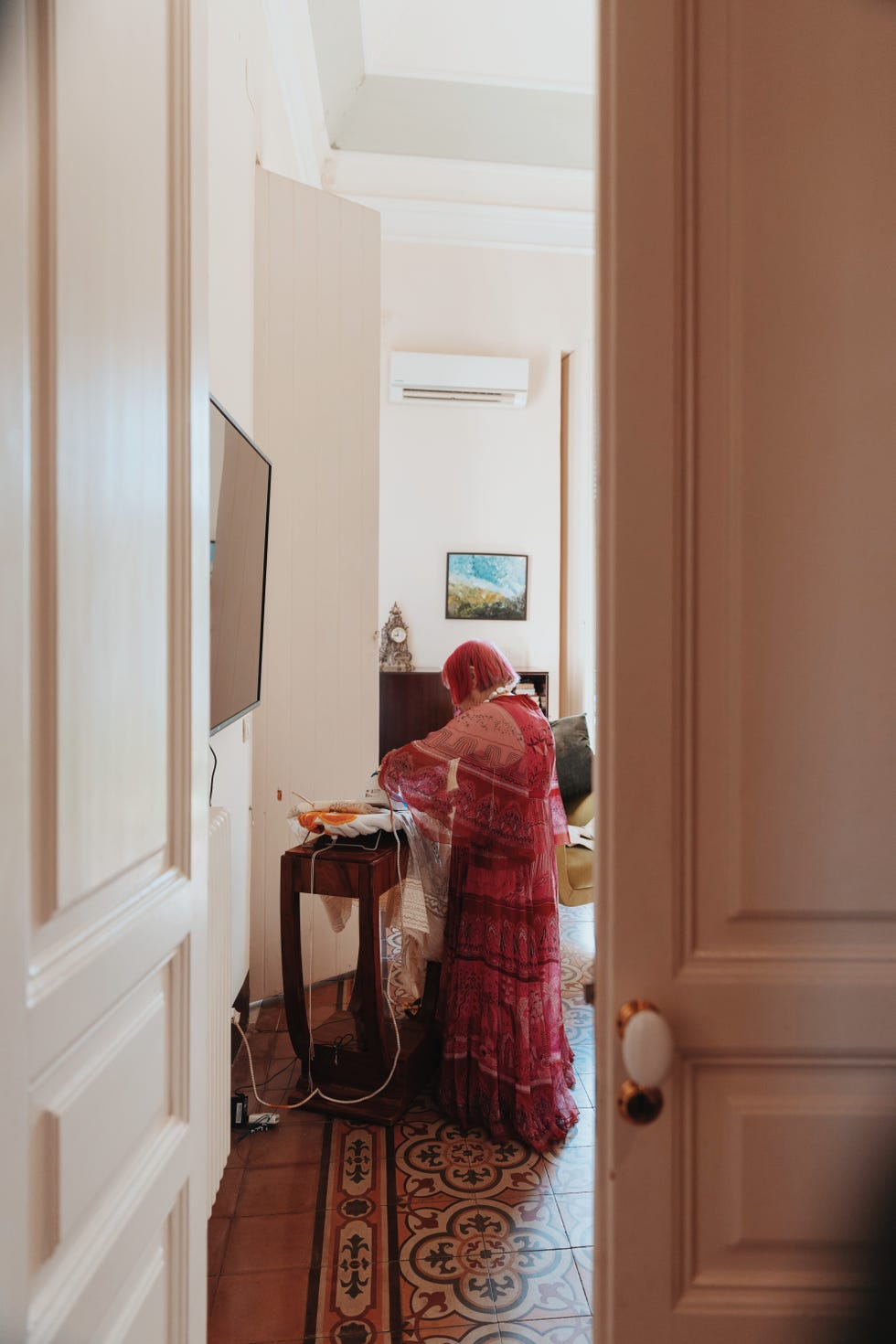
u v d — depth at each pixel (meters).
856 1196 0.93
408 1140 2.31
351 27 4.23
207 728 1.27
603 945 0.92
